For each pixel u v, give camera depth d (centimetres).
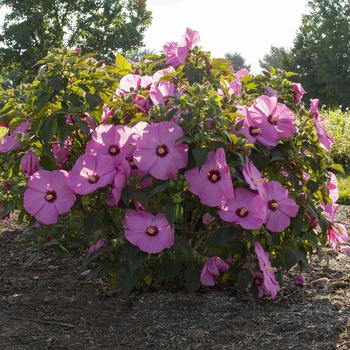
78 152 283
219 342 243
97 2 2973
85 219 258
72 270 325
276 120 260
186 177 245
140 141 243
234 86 287
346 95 3612
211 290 293
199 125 246
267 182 257
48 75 258
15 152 279
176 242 251
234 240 262
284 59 3969
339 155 846
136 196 241
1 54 2820
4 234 389
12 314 270
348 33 3675
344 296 293
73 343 243
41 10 2919
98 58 2930
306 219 273
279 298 288
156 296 284
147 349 238
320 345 241
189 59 284
